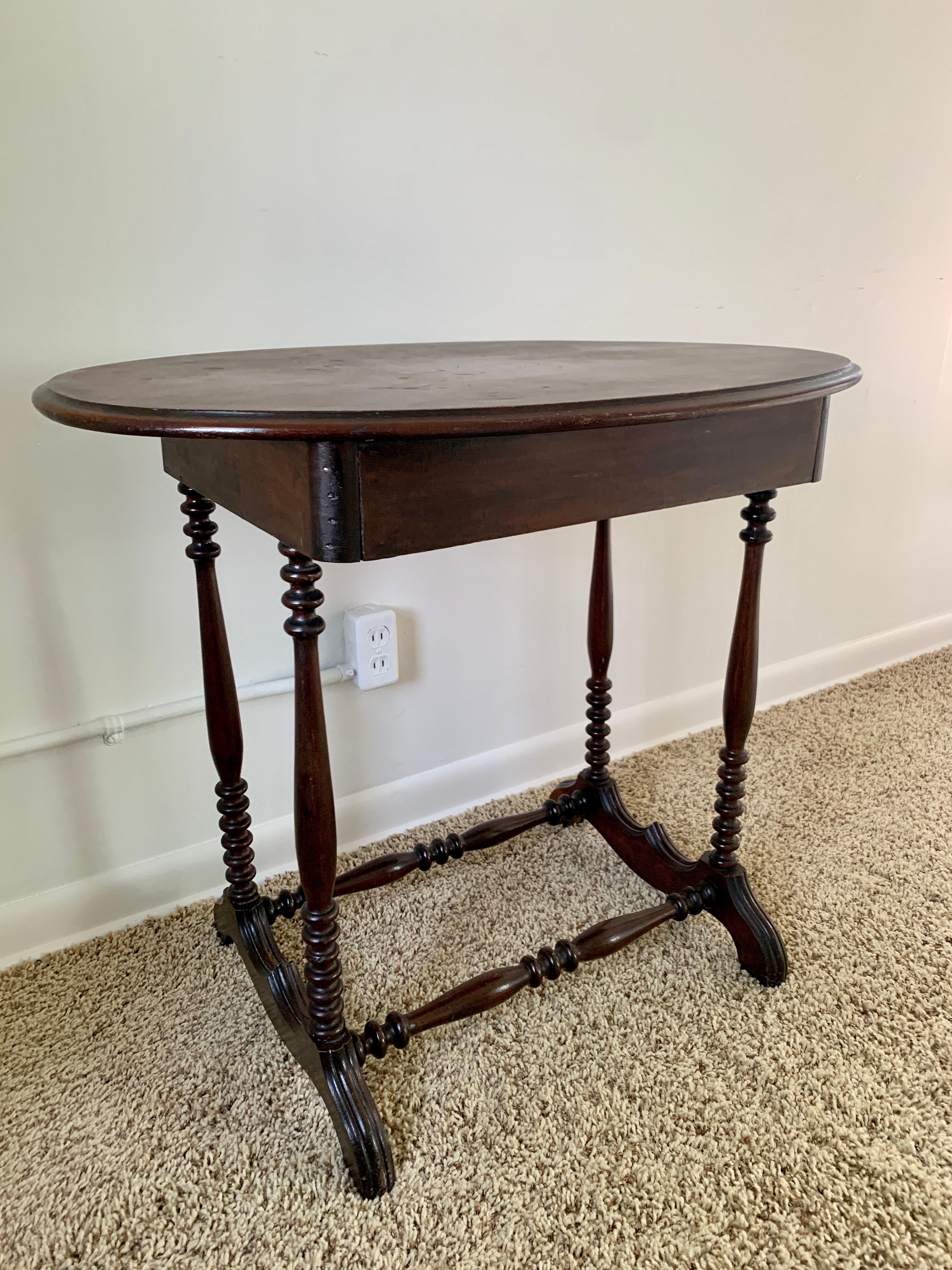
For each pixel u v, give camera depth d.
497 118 1.07
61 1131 0.80
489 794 1.38
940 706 1.68
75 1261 0.69
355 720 1.21
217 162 0.92
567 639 1.39
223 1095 0.84
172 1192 0.74
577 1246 0.70
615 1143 0.79
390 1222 0.72
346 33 0.95
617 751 1.51
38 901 1.03
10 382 0.87
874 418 1.62
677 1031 0.91
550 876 1.18
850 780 1.41
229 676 0.91
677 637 1.53
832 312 1.48
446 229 1.08
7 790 0.98
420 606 1.22
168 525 1.00
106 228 0.88
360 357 0.86
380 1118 0.76
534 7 1.06
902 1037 0.90
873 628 1.83
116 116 0.86
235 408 0.52
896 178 1.46
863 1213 0.72
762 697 1.69
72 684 0.99
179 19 0.86
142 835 1.09
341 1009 0.76
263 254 0.97
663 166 1.22
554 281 1.19
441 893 1.14
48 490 0.92
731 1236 0.70
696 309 1.33
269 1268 0.68
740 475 0.75
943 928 1.07
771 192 1.34
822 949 1.03
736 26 1.22
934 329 1.63
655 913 0.98
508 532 0.61
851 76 1.35
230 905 0.99
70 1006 0.95
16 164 0.82
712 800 1.36
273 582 1.09
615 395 0.58
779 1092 0.84
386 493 0.55
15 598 0.93
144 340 0.93
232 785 0.94
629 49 1.14
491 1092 0.84
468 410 0.51
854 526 1.70
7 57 0.80
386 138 1.01
